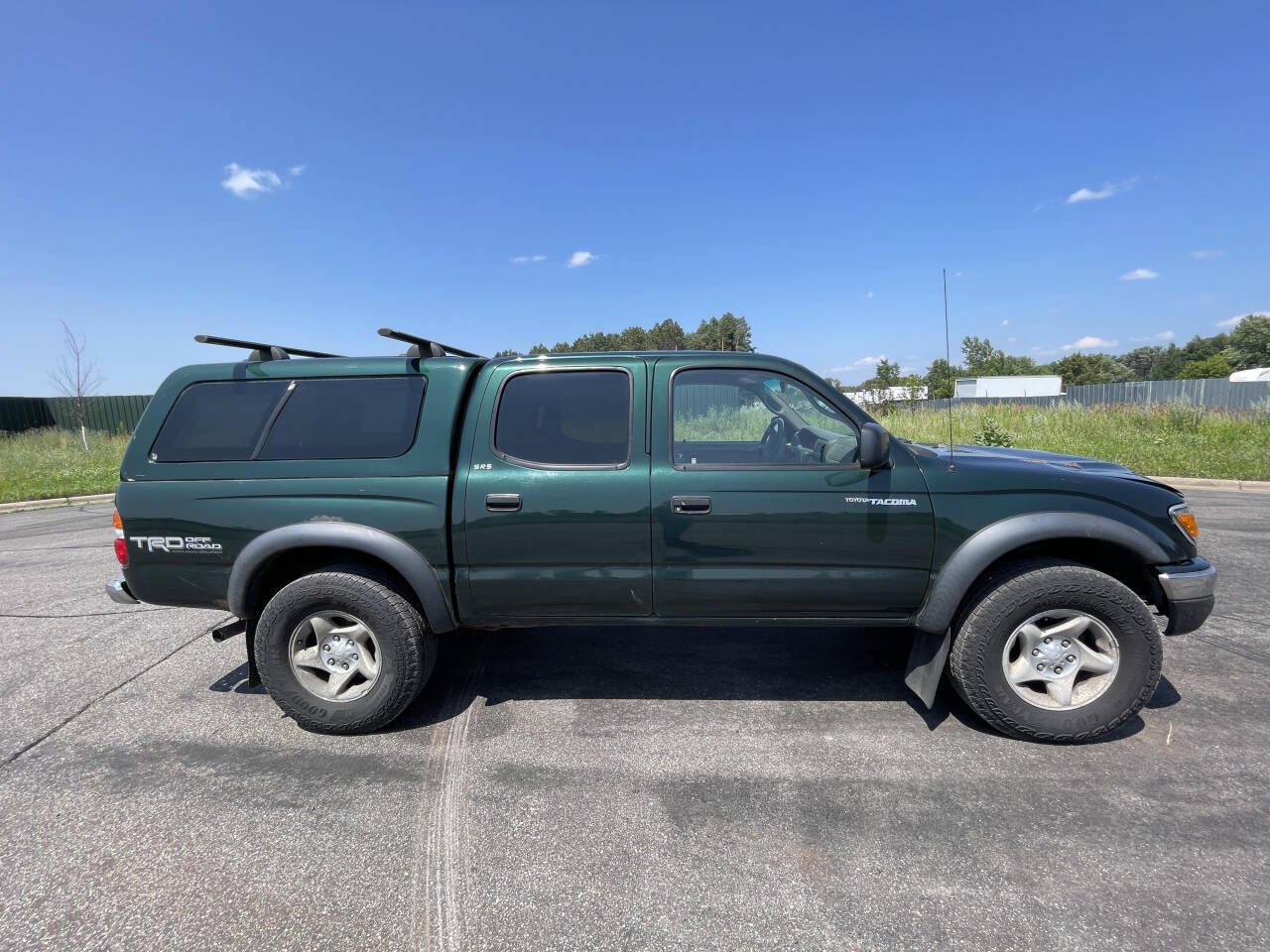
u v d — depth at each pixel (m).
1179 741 3.12
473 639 4.62
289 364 3.43
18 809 2.77
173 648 4.59
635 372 3.35
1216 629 4.46
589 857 2.44
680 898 2.23
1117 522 3.04
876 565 3.15
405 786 2.90
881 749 3.13
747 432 3.43
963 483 3.12
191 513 3.31
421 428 3.30
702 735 3.29
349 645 3.33
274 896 2.26
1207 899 2.17
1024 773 2.91
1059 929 2.06
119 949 2.05
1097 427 14.82
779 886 2.28
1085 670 3.13
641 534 3.20
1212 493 9.71
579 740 3.27
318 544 3.23
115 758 3.17
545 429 3.31
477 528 3.22
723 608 3.28
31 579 6.45
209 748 3.26
